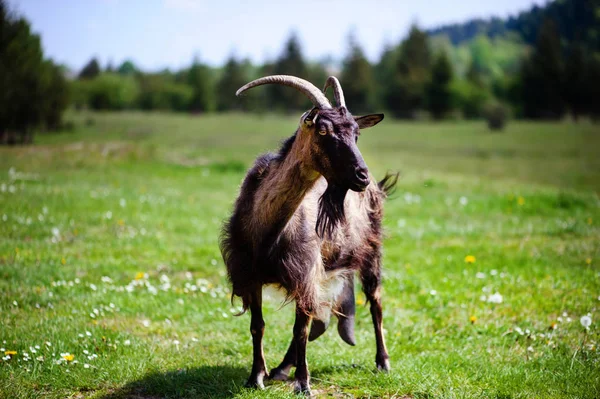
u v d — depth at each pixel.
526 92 75.94
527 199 13.92
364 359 5.68
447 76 79.81
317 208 4.97
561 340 6.00
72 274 7.84
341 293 5.70
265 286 5.14
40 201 11.94
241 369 5.38
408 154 36.09
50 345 5.50
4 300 6.71
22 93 26.83
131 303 6.86
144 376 5.09
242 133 49.25
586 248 9.33
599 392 4.84
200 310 6.87
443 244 10.16
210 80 93.19
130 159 19.92
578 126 60.53
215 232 10.71
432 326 6.55
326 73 94.12
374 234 5.89
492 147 41.44
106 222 10.76
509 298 7.16
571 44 105.00
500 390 4.86
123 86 88.94
